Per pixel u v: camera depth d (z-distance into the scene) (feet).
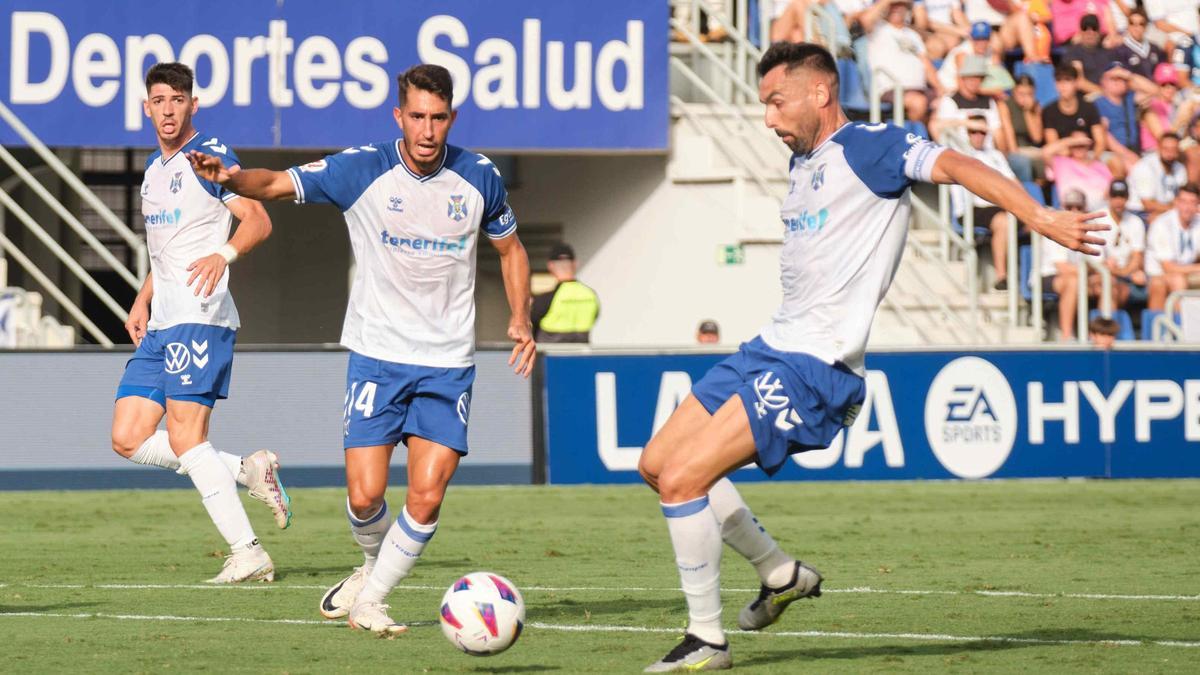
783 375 54.49
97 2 168.35
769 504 129.29
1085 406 146.72
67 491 139.23
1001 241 179.73
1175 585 80.59
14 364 138.62
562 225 188.14
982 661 55.83
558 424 143.43
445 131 61.11
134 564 90.89
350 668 54.13
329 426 140.26
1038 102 189.26
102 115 168.86
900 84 181.47
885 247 54.70
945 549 99.19
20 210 167.73
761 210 183.11
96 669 53.88
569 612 69.87
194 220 81.00
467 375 63.87
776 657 56.75
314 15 170.81
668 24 175.83
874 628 64.95
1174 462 147.95
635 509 125.59
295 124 171.12
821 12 182.60
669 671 53.01
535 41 173.78
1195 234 187.62
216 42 169.78
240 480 84.58
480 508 126.31
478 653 53.21
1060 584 81.20
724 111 185.47
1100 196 187.42
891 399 145.18
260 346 139.54
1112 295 182.80
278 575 85.15
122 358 140.46
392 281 62.95
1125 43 194.29
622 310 186.29
